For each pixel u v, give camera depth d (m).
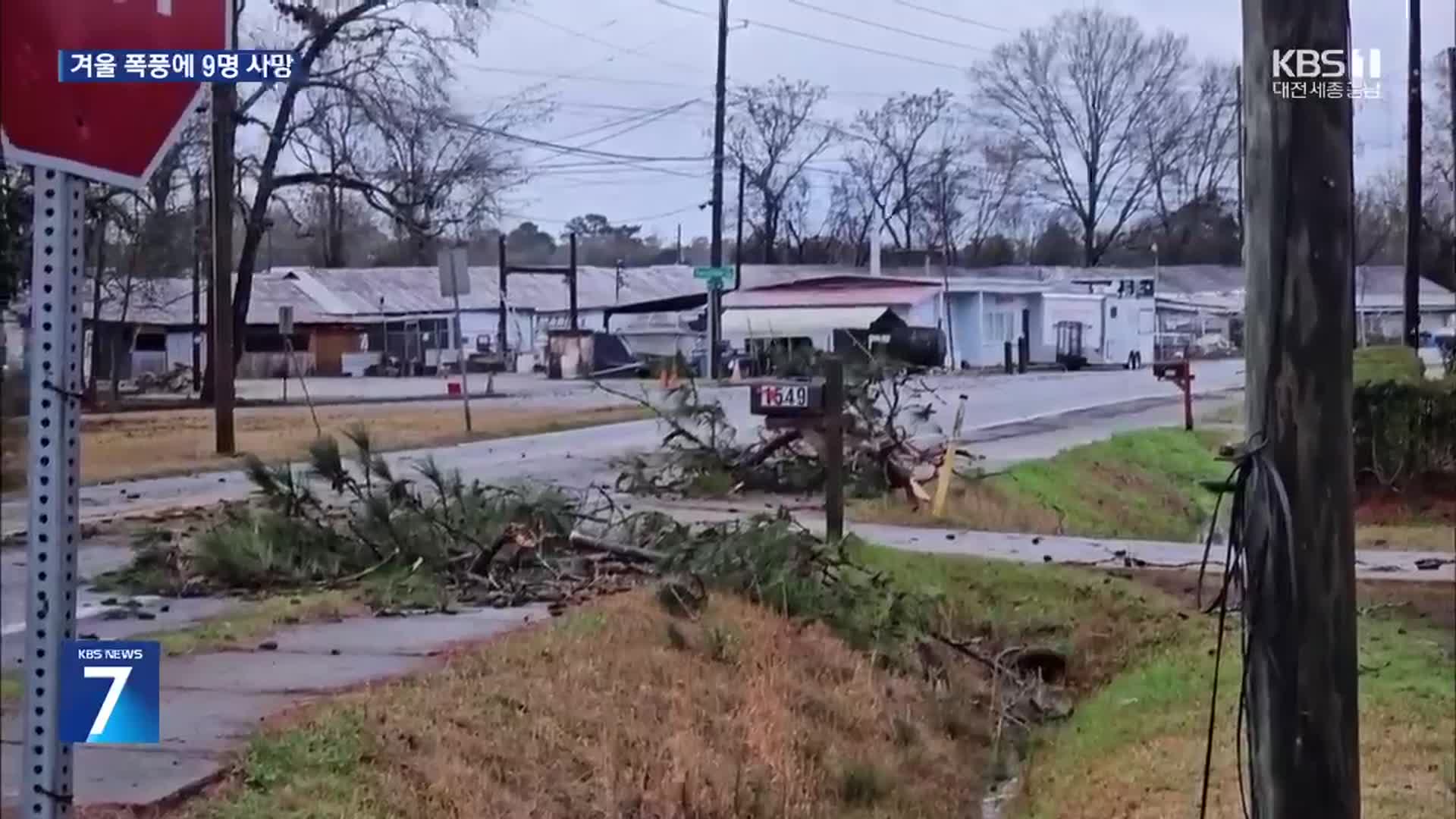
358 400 40.81
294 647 9.70
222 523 13.30
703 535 13.64
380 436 27.83
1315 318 5.83
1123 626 14.02
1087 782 10.12
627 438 28.50
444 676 8.74
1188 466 27.09
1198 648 13.23
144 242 37.22
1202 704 11.51
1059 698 13.00
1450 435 21.34
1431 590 14.99
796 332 52.47
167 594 12.01
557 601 11.75
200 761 6.73
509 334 67.75
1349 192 5.84
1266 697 6.01
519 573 12.78
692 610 11.61
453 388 41.81
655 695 9.55
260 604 11.44
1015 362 54.69
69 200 3.00
